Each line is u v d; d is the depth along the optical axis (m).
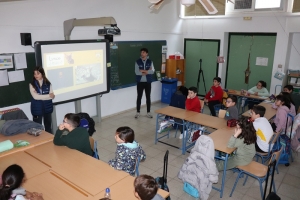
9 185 1.84
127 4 6.19
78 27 5.27
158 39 7.27
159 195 1.98
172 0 7.46
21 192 1.90
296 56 6.68
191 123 4.59
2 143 2.80
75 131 2.96
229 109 4.20
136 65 6.06
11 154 2.76
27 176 2.33
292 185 3.56
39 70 4.07
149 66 6.08
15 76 4.38
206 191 2.99
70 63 4.83
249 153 3.15
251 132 3.11
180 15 7.77
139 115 6.35
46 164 2.56
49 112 4.33
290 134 4.20
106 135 5.17
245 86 7.47
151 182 1.92
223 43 7.34
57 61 4.59
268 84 7.04
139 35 6.67
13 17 4.21
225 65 7.64
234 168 3.30
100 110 5.87
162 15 7.23
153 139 5.02
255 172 3.12
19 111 4.14
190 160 3.05
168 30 7.54
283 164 4.09
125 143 2.57
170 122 4.74
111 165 2.53
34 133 3.21
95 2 5.45
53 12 4.75
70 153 2.80
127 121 6.02
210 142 2.98
